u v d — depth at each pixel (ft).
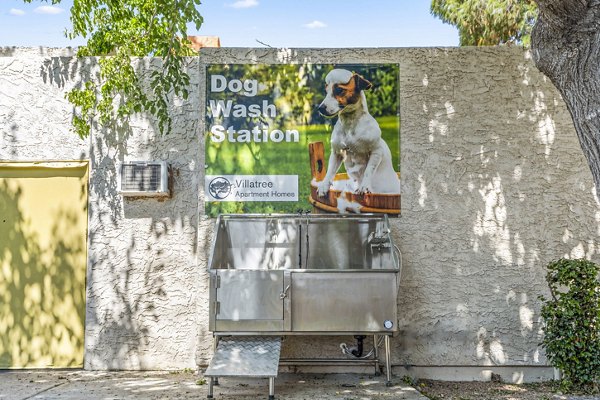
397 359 24.40
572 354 22.41
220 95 25.17
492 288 24.67
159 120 25.75
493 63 25.36
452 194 24.97
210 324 21.34
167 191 25.25
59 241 25.98
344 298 21.42
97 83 25.99
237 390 21.49
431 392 22.48
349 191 24.89
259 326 21.33
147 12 32.37
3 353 25.62
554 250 24.80
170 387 22.02
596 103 16.42
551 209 24.95
